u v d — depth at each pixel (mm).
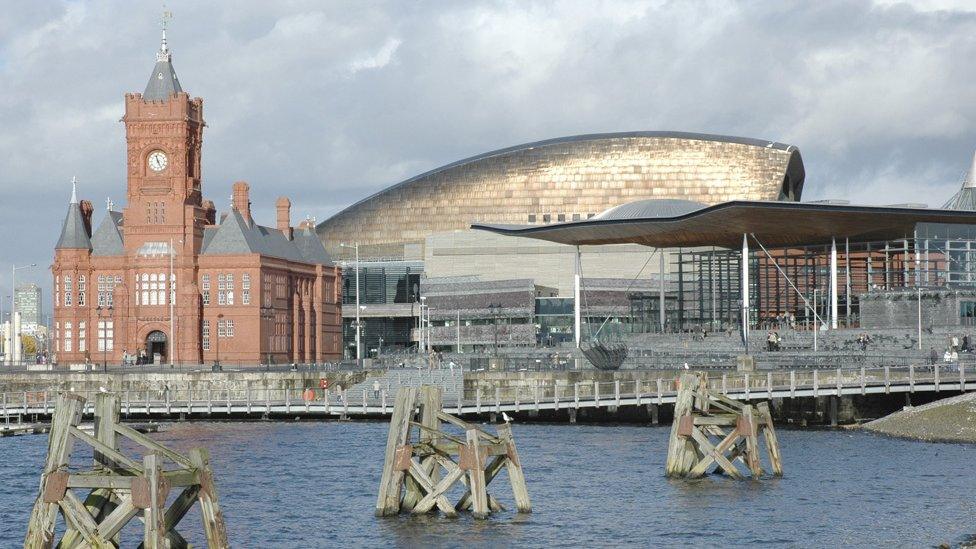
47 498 39156
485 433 55000
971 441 81062
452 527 52125
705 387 66125
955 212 134500
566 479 66500
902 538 50000
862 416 96000
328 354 191375
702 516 54875
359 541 50250
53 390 126438
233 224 168500
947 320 135750
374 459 77375
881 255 153375
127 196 166875
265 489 64938
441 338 189625
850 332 133625
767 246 159125
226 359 165000
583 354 134125
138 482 38344
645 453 78000
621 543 49656
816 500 58406
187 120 166750
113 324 165875
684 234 146500
